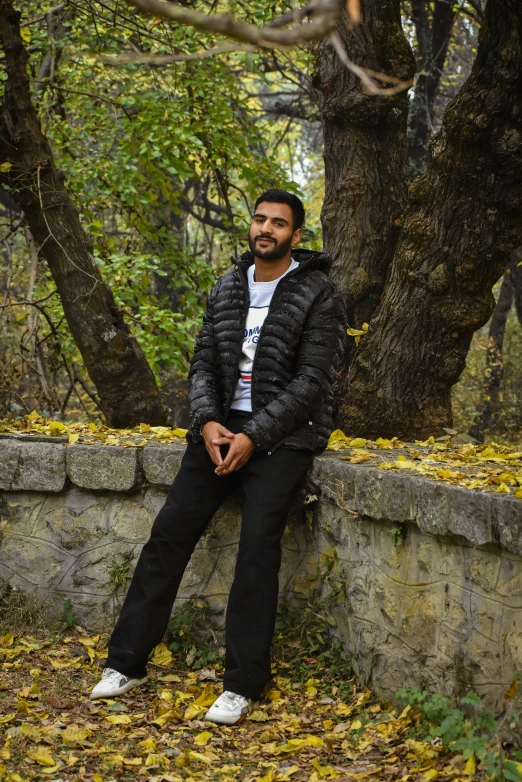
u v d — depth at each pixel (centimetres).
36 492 389
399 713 297
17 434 405
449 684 274
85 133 827
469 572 264
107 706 307
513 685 240
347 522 337
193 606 369
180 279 775
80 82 852
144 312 683
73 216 538
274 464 331
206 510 337
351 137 514
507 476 278
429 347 466
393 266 473
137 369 555
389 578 308
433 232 448
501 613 251
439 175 442
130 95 808
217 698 311
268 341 340
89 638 377
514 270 1314
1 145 516
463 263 446
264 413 327
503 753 232
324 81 516
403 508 290
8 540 392
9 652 352
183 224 1362
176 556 333
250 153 791
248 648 309
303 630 358
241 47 110
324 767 255
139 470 374
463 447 396
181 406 1300
